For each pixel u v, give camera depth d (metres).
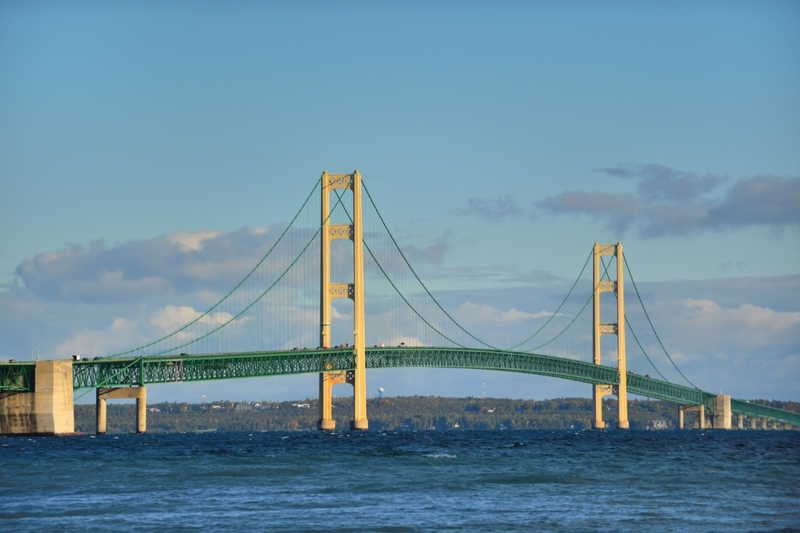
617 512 141.62
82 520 135.75
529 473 194.50
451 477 186.62
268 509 145.00
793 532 127.00
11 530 128.62
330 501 152.88
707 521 134.50
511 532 126.88
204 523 133.12
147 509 145.25
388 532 127.00
